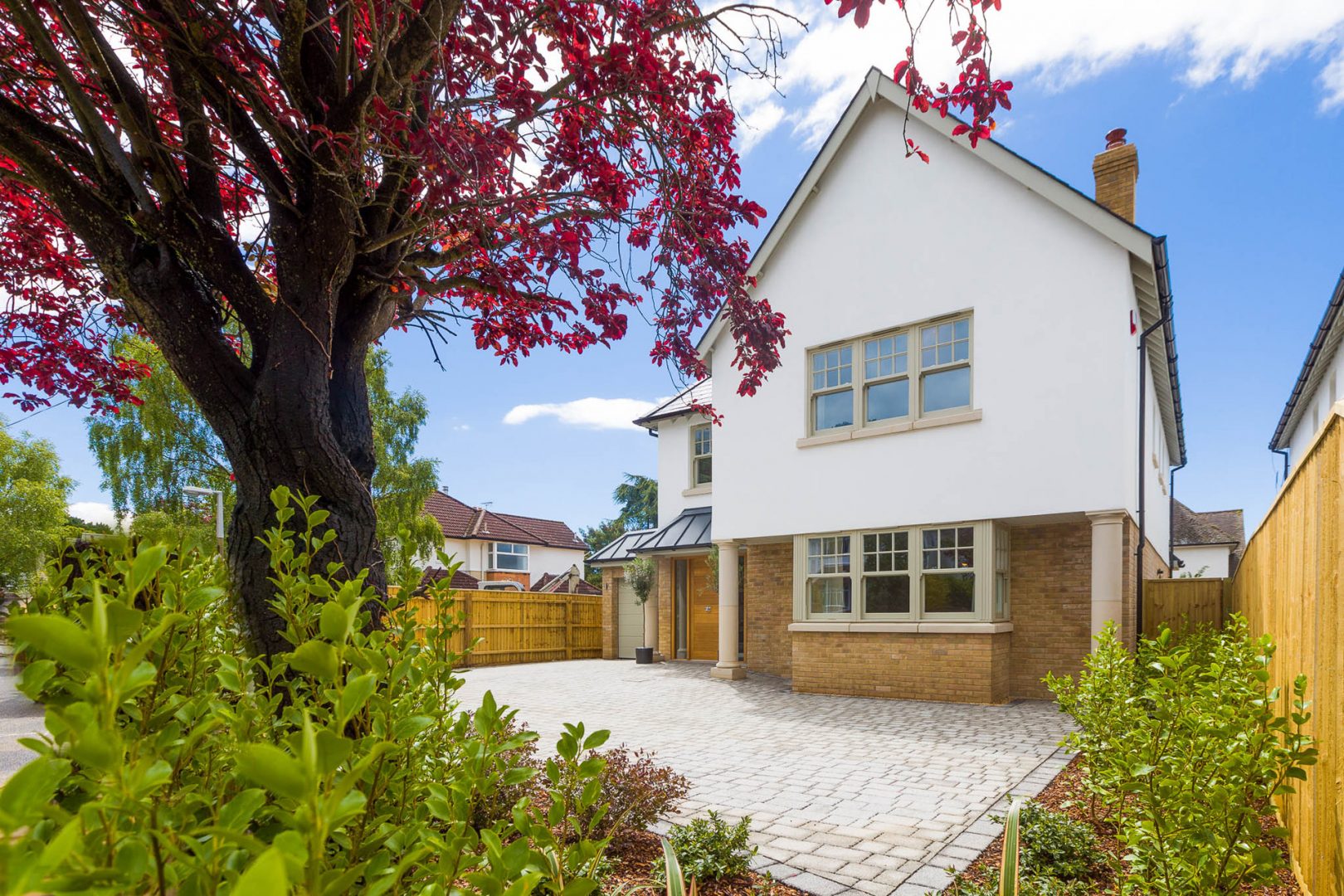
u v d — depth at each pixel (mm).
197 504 15305
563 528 37969
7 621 650
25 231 3811
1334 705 2652
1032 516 9383
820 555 11312
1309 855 2998
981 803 5031
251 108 2756
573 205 3863
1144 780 2719
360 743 1313
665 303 4398
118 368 4562
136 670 747
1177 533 29969
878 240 10953
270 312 3008
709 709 9539
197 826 1010
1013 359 9609
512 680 13211
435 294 4023
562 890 1049
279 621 2574
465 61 2834
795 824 4578
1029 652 10188
